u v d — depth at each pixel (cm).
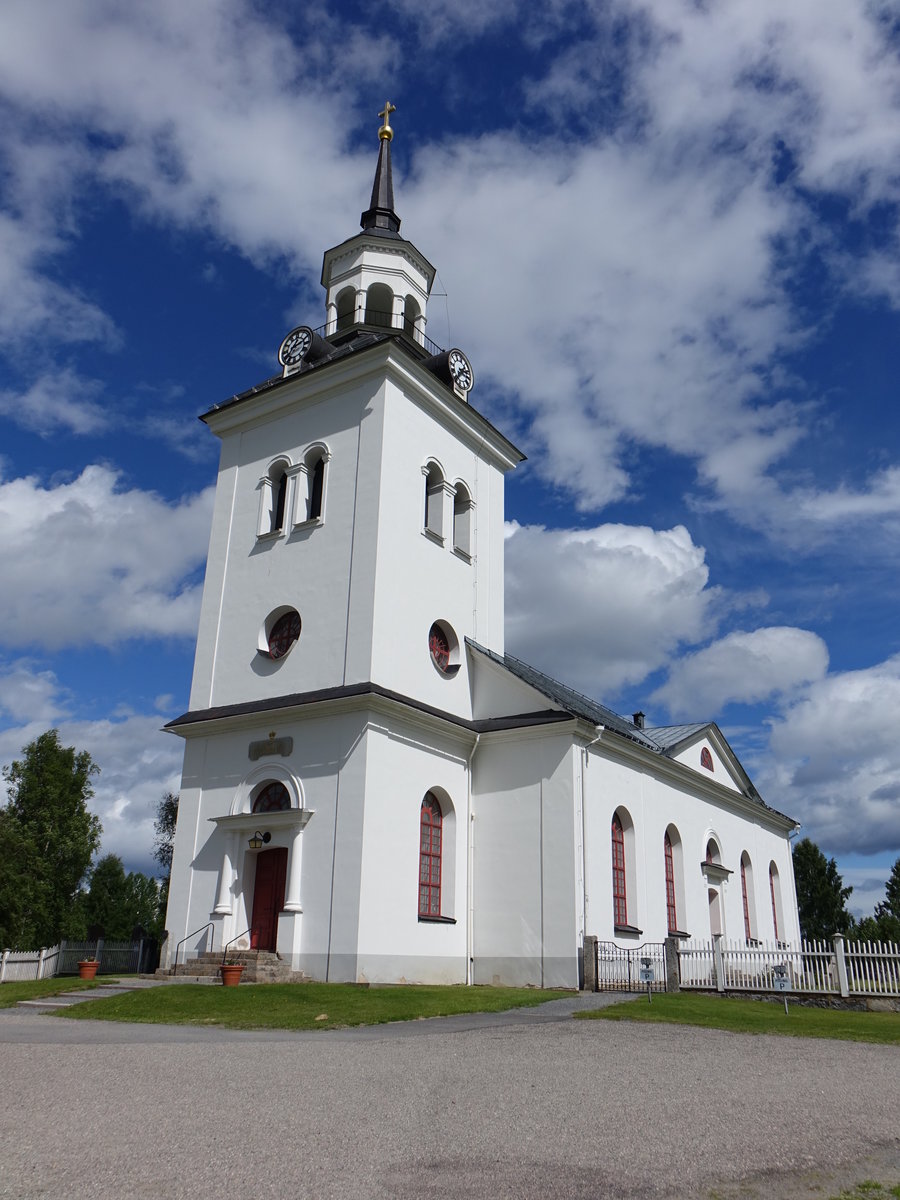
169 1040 1473
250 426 3344
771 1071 1277
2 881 5128
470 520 3369
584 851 2841
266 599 3031
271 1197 658
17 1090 1009
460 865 2916
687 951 2612
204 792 2881
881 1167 812
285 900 2602
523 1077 1151
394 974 2528
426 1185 698
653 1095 1059
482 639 3300
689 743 4003
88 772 5925
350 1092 1024
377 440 2944
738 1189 729
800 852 7412
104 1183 679
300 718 2736
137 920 8038
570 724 2891
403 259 3597
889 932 6519
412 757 2766
